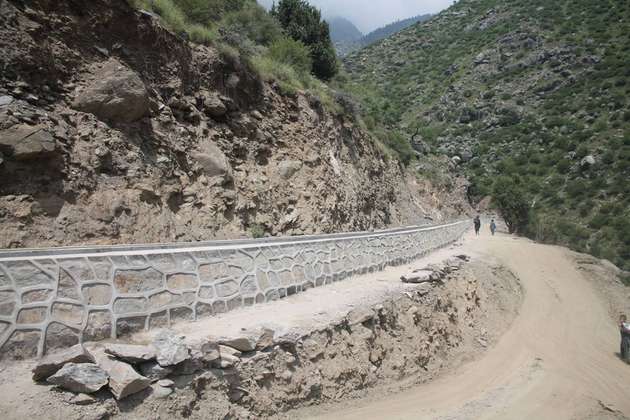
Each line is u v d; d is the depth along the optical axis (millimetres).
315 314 8000
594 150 57562
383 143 36312
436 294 12266
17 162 8477
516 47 89438
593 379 12461
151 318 6156
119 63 11148
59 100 9805
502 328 15680
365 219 22828
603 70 72000
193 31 14766
